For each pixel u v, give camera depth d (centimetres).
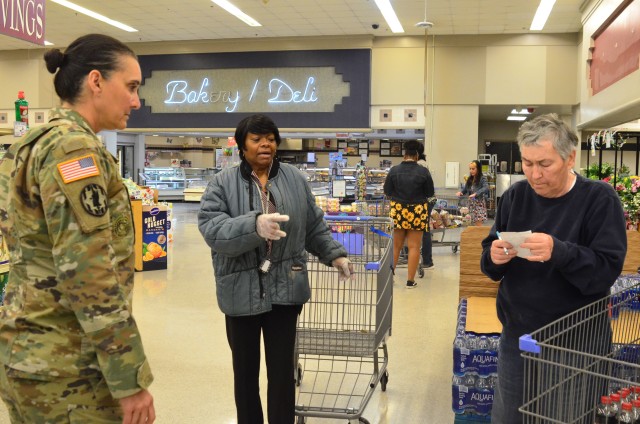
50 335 160
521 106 1391
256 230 248
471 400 335
